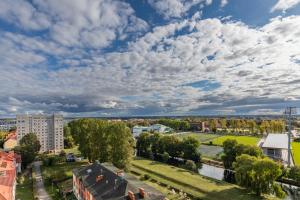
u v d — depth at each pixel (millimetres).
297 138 169625
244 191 68875
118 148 89062
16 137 159000
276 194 64312
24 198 65375
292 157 116125
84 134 103625
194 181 77688
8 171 68875
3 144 152000
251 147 91312
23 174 91875
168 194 67312
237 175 69438
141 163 107562
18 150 106438
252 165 66812
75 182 69500
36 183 79812
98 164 68625
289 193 71688
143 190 44594
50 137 164750
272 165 64062
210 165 110438
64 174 83688
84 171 68750
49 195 68125
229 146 96625
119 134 90312
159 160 121438
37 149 122875
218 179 86375
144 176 83062
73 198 66812
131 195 43844
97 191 52406
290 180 79438
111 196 47531
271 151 117812
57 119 166250
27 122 161000
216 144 160750
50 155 125688
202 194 67125
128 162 89125
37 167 103562
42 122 164250
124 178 52281
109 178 55219
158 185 76062
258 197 64375
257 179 64688
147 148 131000
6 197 50000
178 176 83750
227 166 96188
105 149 92188
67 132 175375
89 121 107812
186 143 116062
